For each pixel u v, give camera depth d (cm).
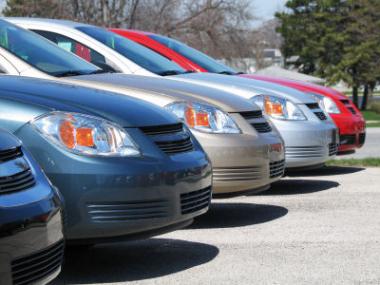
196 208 780
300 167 1267
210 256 816
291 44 9844
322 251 838
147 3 4681
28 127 691
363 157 1956
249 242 883
